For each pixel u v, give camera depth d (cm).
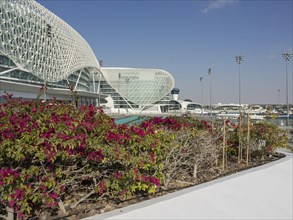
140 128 438
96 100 6875
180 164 542
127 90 7475
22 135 302
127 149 402
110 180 385
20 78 3594
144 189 406
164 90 7569
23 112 352
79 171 368
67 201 392
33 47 3522
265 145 759
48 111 365
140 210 359
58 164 348
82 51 5825
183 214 362
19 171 318
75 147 332
